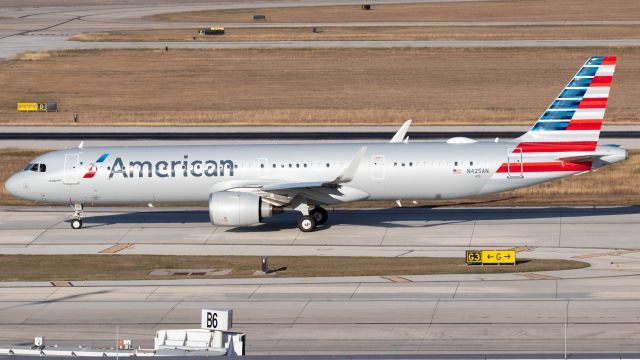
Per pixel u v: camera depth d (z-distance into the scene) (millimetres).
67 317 186875
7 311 191625
